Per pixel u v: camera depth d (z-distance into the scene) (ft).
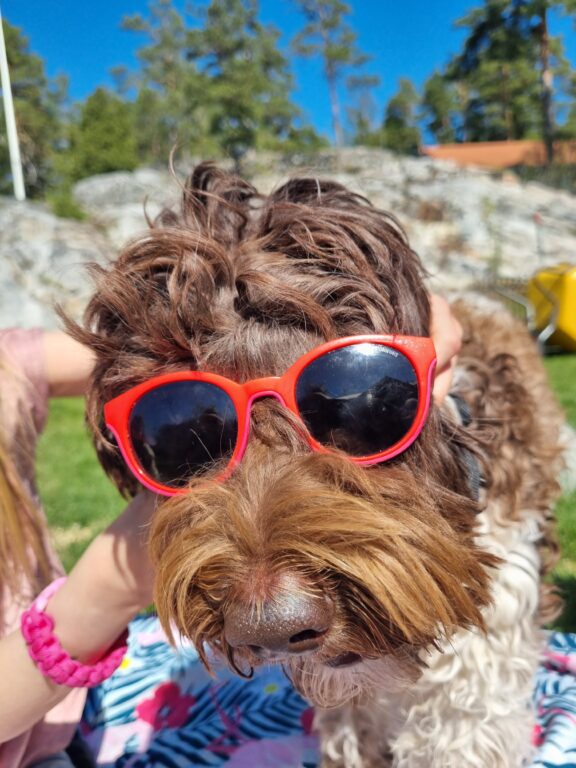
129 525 0.88
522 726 1.08
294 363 0.77
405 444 0.78
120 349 0.85
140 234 0.90
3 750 1.02
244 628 0.64
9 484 1.06
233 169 1.07
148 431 0.80
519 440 1.11
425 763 1.07
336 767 1.17
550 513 1.22
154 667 1.51
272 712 1.34
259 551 0.66
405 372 0.78
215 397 0.78
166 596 0.71
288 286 0.80
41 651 0.86
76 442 4.78
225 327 0.81
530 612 1.05
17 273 8.34
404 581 0.67
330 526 0.66
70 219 10.60
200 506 0.72
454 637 0.93
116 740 1.30
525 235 12.19
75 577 0.87
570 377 5.08
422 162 15.97
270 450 0.77
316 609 0.65
